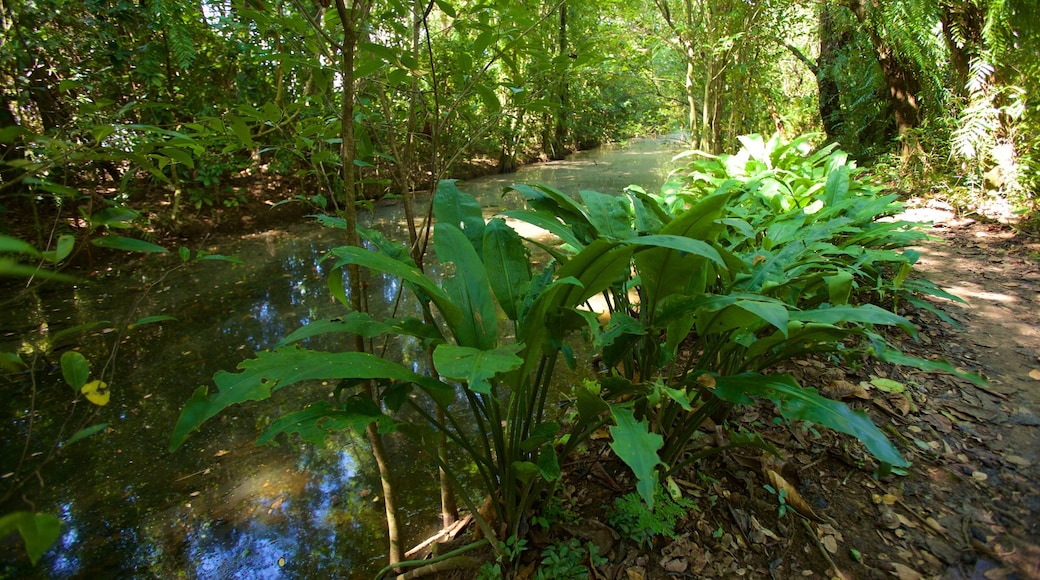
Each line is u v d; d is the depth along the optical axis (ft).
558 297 4.93
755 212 10.55
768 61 23.29
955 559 4.96
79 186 16.46
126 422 8.80
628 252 4.73
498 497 5.98
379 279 15.84
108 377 10.11
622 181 31.24
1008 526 5.23
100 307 13.55
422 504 7.07
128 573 6.06
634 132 50.06
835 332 5.22
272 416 9.06
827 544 5.26
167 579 5.97
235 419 8.98
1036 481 5.75
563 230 5.74
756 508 5.76
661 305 5.54
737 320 5.33
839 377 7.96
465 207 6.02
